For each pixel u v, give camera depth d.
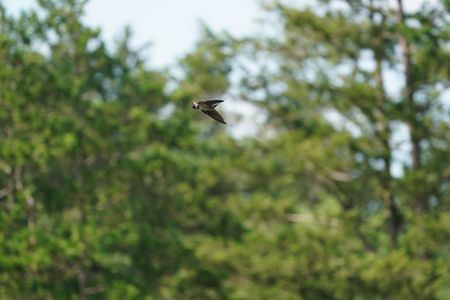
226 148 77.81
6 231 76.25
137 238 78.19
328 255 71.88
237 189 98.12
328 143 73.56
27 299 74.00
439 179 71.56
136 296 73.00
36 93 79.31
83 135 80.31
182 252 78.19
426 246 70.88
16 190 79.88
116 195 81.06
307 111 77.00
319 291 72.50
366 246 75.25
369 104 71.94
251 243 74.38
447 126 71.25
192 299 77.62
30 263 71.69
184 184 80.69
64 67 83.19
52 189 80.44
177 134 81.75
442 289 73.75
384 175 72.94
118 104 82.94
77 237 73.31
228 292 76.69
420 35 68.75
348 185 75.94
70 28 82.44
